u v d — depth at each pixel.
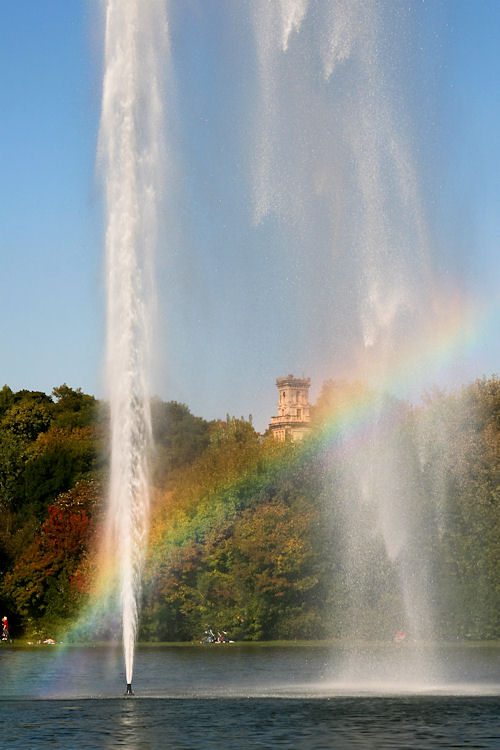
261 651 74.00
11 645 86.81
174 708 38.88
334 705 39.62
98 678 53.31
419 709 38.03
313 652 72.38
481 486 83.62
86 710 38.44
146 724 34.22
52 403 151.88
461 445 83.75
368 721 34.66
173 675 54.25
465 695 43.41
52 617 92.44
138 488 89.00
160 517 89.12
